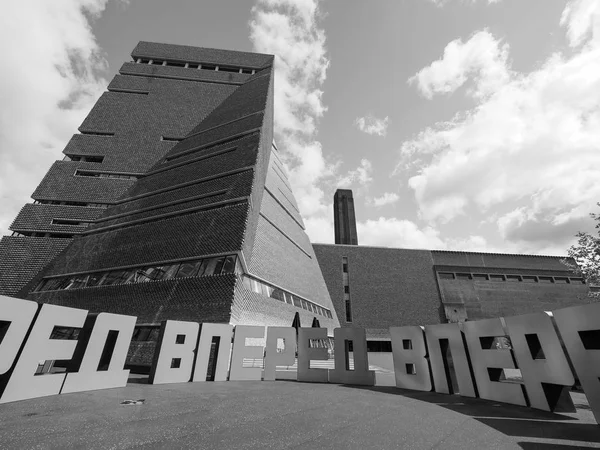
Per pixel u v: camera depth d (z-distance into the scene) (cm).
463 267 5166
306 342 1202
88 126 4075
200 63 5412
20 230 3186
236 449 394
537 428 521
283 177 4497
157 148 3906
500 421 568
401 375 1013
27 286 2814
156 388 878
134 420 522
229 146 3209
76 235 3169
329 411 631
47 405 615
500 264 5266
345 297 4675
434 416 603
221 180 2738
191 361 1060
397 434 475
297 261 3253
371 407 680
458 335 905
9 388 638
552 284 5097
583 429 516
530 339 725
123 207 3234
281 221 3338
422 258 5212
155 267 2258
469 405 724
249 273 2125
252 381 1111
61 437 425
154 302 1952
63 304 2352
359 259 5053
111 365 873
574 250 1700
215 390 869
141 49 5369
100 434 441
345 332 1166
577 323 595
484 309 4759
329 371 1138
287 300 2620
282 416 578
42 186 3500
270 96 4194
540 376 677
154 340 1711
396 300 4697
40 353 701
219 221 2312
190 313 1773
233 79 5088
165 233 2494
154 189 3209
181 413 582
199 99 4547
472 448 417
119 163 3747
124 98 4478
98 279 2447
